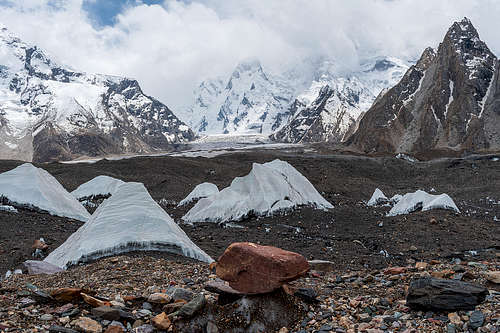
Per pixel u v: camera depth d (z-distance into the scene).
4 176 22.34
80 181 50.00
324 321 7.42
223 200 27.33
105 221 13.62
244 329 7.11
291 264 7.71
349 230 22.92
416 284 7.82
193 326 7.07
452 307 7.15
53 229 18.69
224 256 8.05
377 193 38.56
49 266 11.73
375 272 11.91
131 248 12.94
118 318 7.28
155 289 9.18
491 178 59.12
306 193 31.30
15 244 15.48
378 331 6.72
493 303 7.33
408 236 20.53
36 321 7.02
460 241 19.30
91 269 11.02
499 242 19.00
